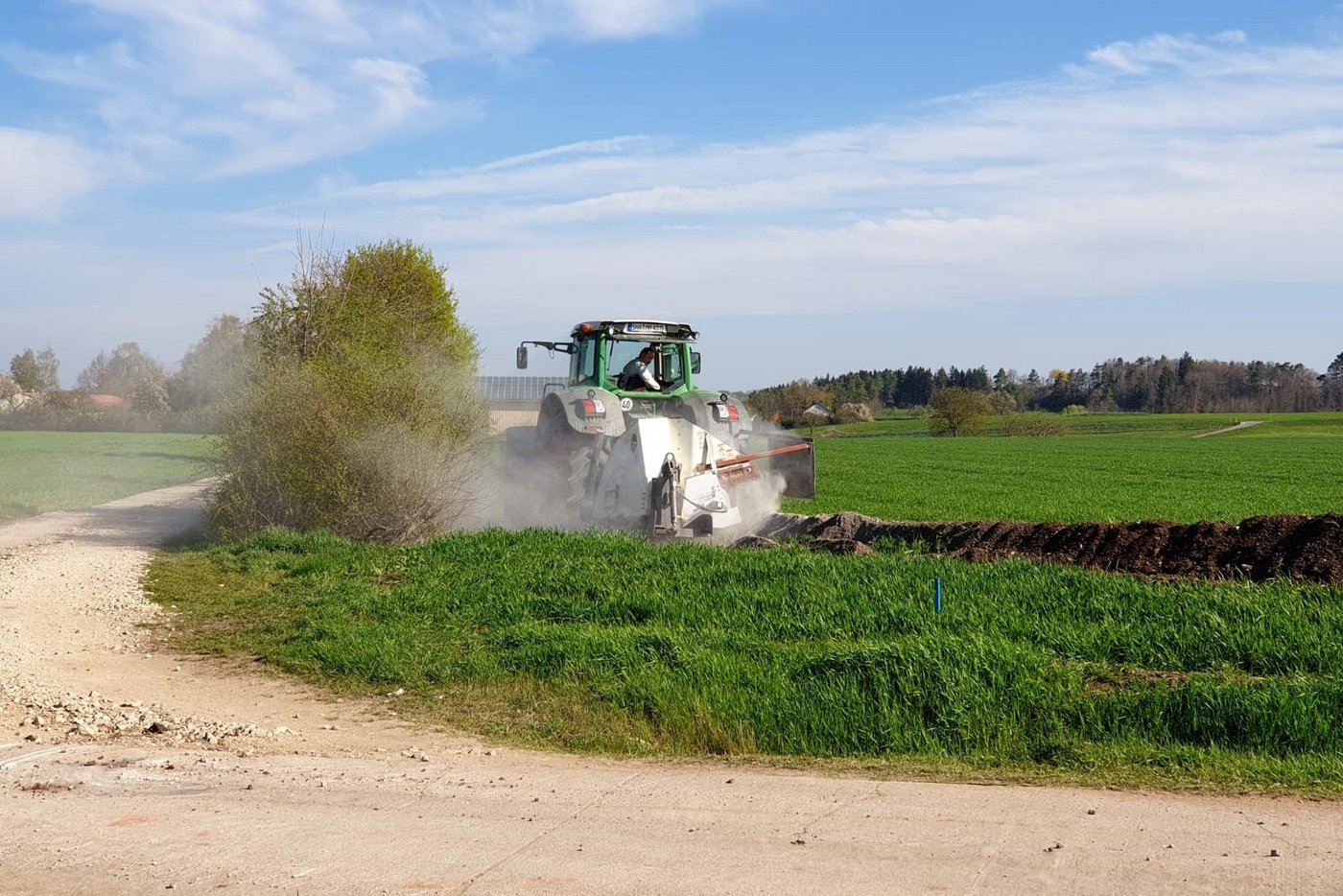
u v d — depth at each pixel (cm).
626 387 1836
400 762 688
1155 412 13612
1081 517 2092
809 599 1050
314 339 2123
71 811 570
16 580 1455
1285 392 13550
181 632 1172
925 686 765
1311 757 648
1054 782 623
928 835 512
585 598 1132
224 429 1869
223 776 639
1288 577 1096
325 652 1009
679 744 743
